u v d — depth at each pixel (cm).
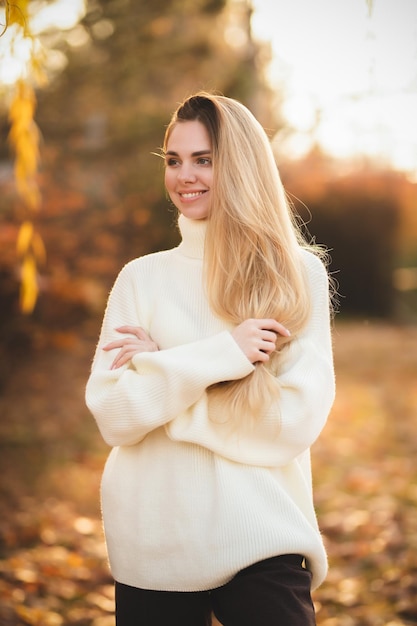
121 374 231
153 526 229
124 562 233
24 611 361
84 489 591
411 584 401
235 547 219
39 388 798
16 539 471
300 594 218
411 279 2298
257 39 862
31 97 334
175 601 232
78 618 373
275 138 725
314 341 237
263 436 226
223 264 234
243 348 224
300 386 225
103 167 890
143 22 816
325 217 1933
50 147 813
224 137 233
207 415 228
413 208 1923
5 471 605
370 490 601
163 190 893
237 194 232
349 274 2028
